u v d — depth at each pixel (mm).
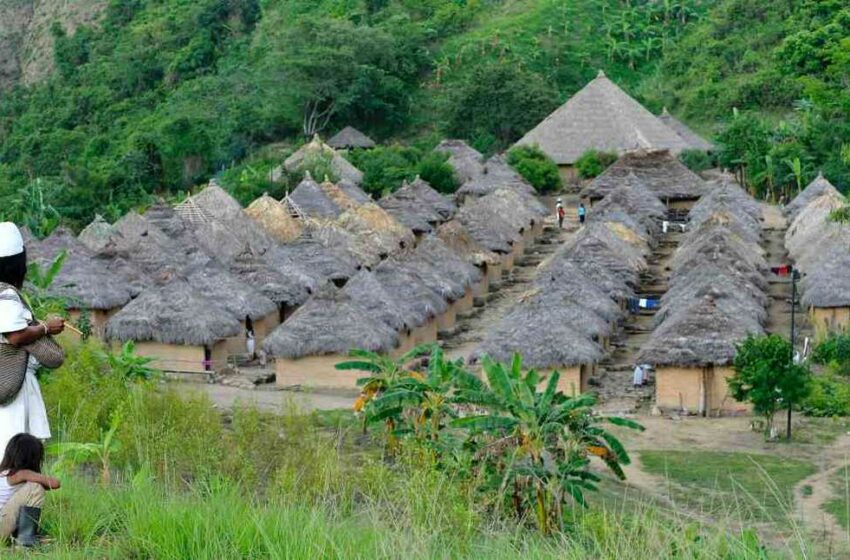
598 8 132250
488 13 135250
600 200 78000
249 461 20672
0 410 13391
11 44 158500
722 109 106375
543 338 42375
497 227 66312
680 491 29922
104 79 135250
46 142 125938
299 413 29375
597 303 49125
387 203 73312
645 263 60750
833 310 50438
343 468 20484
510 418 23516
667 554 12484
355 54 117312
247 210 67375
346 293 46625
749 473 32219
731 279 50781
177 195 98938
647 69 123000
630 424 25328
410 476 18406
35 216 85062
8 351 13172
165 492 15656
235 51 133750
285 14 135875
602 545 13398
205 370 45906
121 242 61094
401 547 12578
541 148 91875
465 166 89438
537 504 20938
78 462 19375
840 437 36969
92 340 34094
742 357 37188
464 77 114562
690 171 81000
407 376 32125
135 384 28766
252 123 115562
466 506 17672
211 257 56219
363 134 113875
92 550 12859
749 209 72188
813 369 45281
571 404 24016
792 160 84688
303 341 44125
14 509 13234
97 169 106500
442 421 28203
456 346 50781
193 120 111688
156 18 142125
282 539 12938
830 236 59562
